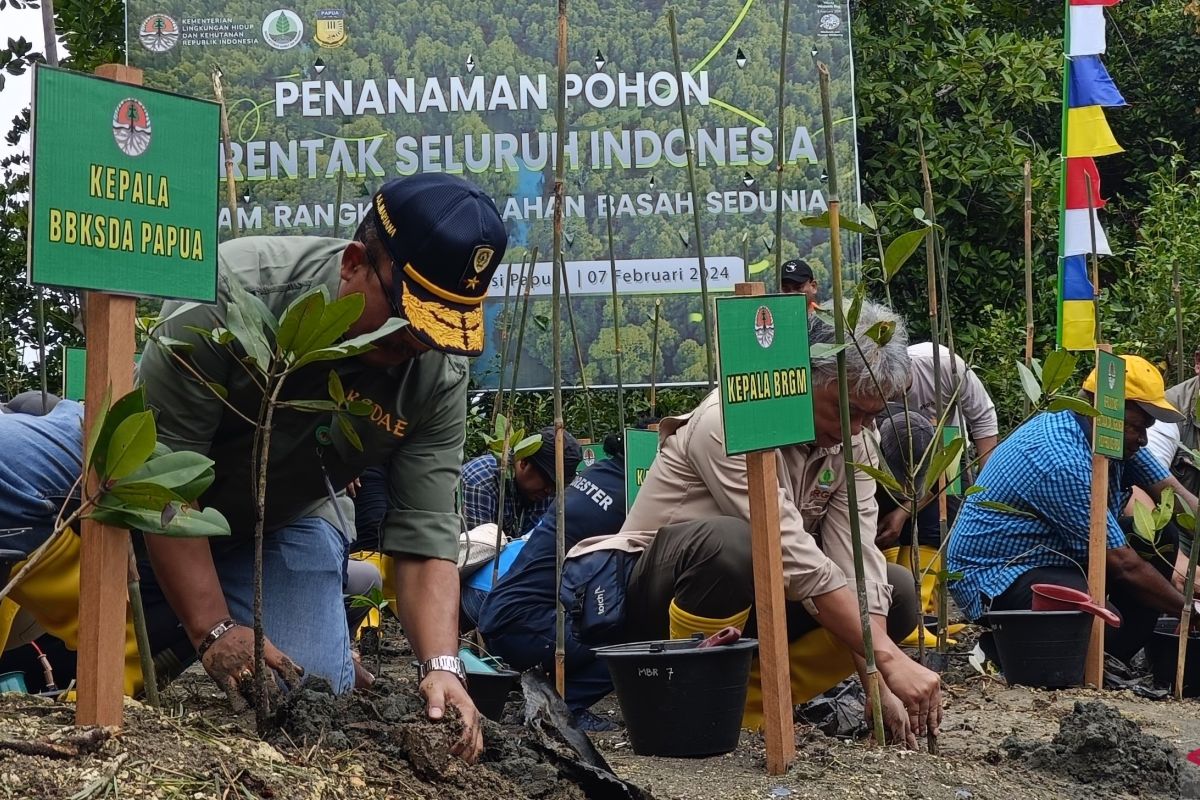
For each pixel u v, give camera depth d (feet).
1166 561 15.51
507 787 7.14
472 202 7.36
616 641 11.36
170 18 24.17
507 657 12.56
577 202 24.45
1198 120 40.04
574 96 24.47
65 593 9.12
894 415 15.46
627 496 13.25
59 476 8.87
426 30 24.45
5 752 5.38
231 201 10.09
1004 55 30.04
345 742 6.85
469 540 14.24
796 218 24.53
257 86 24.30
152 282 5.75
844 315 9.30
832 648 10.98
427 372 8.63
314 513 10.23
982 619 14.57
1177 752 10.09
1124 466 17.10
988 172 29.25
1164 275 26.78
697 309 24.43
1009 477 15.14
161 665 9.77
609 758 9.52
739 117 24.50
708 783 8.57
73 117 5.40
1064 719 9.87
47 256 5.30
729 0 24.40
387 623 18.57
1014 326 28.07
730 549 10.22
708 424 10.65
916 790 8.52
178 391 7.99
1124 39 40.60
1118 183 41.24
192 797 5.53
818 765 9.02
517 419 26.20
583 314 24.32
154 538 8.00
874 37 29.48
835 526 10.40
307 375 8.15
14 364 19.84
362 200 24.48
